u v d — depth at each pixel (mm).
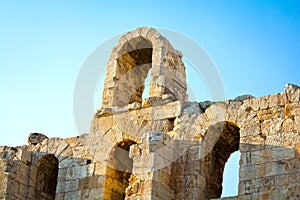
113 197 42812
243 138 38438
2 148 46562
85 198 42906
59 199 43812
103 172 42875
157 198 37938
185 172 39812
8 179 44156
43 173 46812
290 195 35812
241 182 37375
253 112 38938
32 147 46844
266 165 37125
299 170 36062
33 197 45688
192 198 39000
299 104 37625
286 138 37188
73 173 44125
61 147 45469
